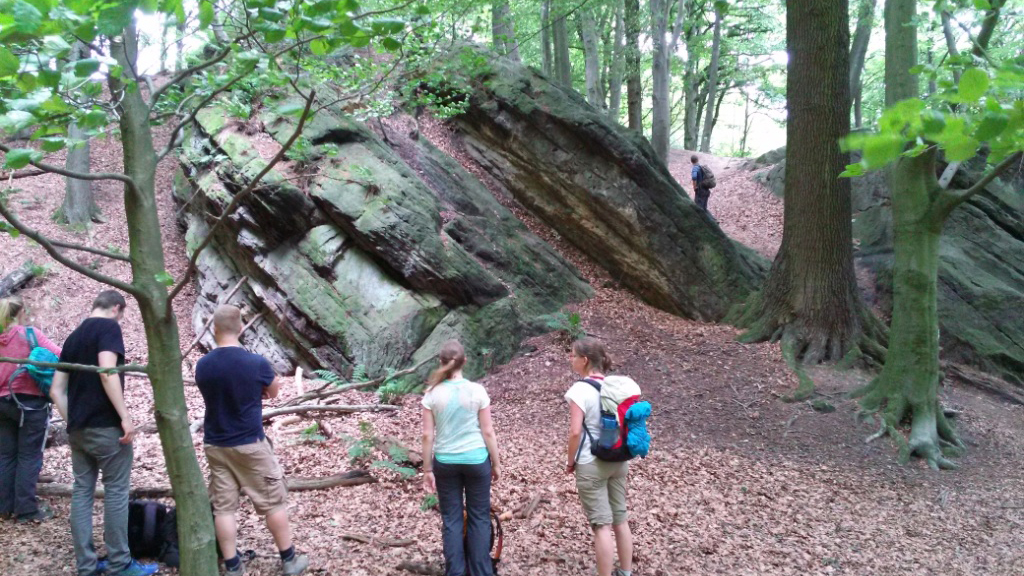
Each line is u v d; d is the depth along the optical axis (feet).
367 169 30.94
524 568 15.62
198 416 24.67
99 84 7.95
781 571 16.67
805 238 35.63
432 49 28.32
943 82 7.67
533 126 45.27
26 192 42.34
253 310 35.12
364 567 14.74
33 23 5.84
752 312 38.45
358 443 20.58
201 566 10.74
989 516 21.98
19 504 15.79
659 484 21.68
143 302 10.10
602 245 43.91
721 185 69.62
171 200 45.42
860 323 35.73
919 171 28.94
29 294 34.53
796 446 26.53
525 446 24.16
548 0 50.55
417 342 31.37
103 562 13.82
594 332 36.14
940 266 46.06
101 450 13.24
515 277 37.63
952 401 34.86
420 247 32.58
